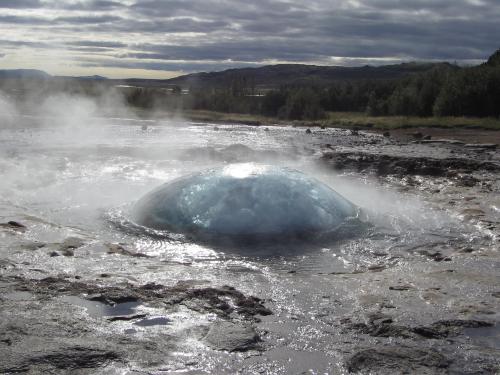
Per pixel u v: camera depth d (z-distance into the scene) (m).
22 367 3.65
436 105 32.06
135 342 4.08
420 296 5.15
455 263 6.34
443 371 3.76
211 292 5.13
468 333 4.37
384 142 20.98
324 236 7.29
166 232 7.41
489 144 19.27
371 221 8.23
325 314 4.73
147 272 5.73
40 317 4.42
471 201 9.99
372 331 4.39
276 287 5.43
